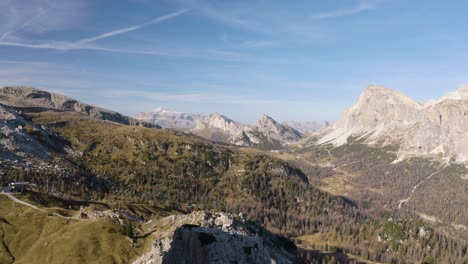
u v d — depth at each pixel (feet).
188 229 573.74
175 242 520.01
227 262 570.46
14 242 606.14
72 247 554.87
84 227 612.70
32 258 557.33
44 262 538.88
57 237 597.11
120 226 619.67
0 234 622.95
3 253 576.20
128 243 570.87
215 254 565.53
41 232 636.48
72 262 523.70
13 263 556.10
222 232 613.11
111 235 587.27
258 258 628.28
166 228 638.94
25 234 628.28
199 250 549.54
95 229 603.67
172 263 489.26
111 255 536.01
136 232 627.05
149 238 593.01
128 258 532.32
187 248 535.60
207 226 647.97
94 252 544.21
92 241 569.64
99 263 518.78
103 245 560.20
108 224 622.95
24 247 594.65
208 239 572.92
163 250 493.36
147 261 482.69
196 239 560.20
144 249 554.05
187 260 520.42
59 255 543.80
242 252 608.60
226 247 586.04
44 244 584.40
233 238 609.42
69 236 590.96
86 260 527.81
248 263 604.08
